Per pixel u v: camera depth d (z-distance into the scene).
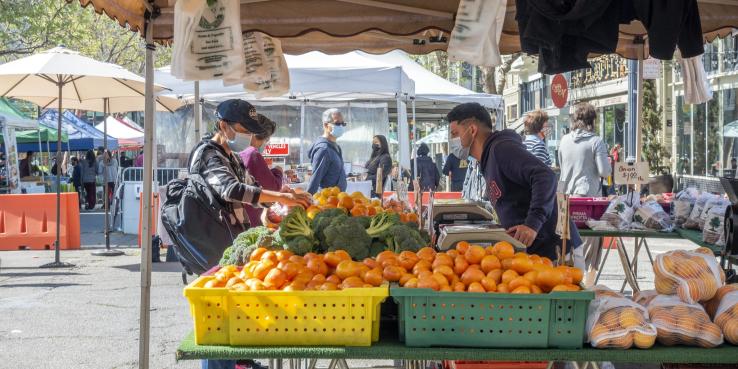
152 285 11.02
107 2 5.10
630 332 3.65
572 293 3.62
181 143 19.19
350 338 3.70
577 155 10.02
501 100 17.55
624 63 32.34
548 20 4.73
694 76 9.80
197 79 5.25
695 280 3.93
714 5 6.90
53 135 31.50
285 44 8.20
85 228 20.77
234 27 5.22
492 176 5.50
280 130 19.62
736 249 5.69
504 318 3.69
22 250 15.29
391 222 4.57
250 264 4.02
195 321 3.71
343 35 6.62
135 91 14.91
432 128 49.53
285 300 3.69
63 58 13.09
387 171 14.92
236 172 6.04
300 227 4.48
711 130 26.09
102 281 11.39
